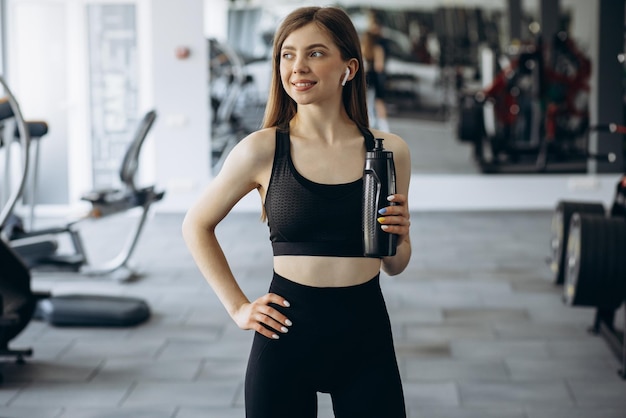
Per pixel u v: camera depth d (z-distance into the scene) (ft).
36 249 18.06
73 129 30.04
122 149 30.35
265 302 6.47
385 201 6.27
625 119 30.09
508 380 13.57
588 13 29.94
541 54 29.60
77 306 16.60
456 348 15.25
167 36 29.78
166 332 16.30
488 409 12.33
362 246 6.38
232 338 15.93
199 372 13.99
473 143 30.60
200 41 29.84
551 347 15.30
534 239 25.79
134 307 16.83
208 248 6.62
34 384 13.41
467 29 30.27
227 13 29.91
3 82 13.33
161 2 29.66
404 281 20.48
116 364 14.40
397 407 6.54
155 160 30.22
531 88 30.04
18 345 15.42
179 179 30.32
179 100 30.01
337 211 6.38
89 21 29.94
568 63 30.12
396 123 30.83
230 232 27.09
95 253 24.34
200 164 30.25
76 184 30.19
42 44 29.71
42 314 16.70
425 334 16.14
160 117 30.04
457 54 30.40
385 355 6.57
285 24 6.43
